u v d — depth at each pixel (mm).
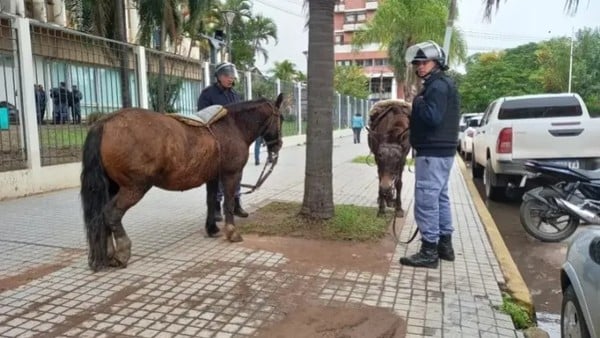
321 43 6086
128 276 4652
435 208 4941
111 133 4496
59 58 9344
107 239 4777
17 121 8734
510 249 6688
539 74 54031
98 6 17172
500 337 3520
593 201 6500
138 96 11227
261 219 6797
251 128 5828
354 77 53812
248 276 4684
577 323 3234
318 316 3822
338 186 10312
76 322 3680
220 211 6859
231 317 3793
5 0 17203
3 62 8445
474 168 13344
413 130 4914
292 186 10172
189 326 3631
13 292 4238
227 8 40562
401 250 5543
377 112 6383
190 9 22234
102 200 4625
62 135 9586
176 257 5234
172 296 4188
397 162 5762
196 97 13625
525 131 8727
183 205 8047
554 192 6730
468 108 59312
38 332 3514
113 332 3523
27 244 5680
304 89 24203
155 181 4824
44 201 8273
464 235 6379
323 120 6234
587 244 3221
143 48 11266
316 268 4922
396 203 7082
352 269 4906
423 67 4809
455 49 20406
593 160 8617
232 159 5590
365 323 3709
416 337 3502
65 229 6379
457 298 4211
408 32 19281
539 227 6945
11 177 8492
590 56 50500
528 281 5453
